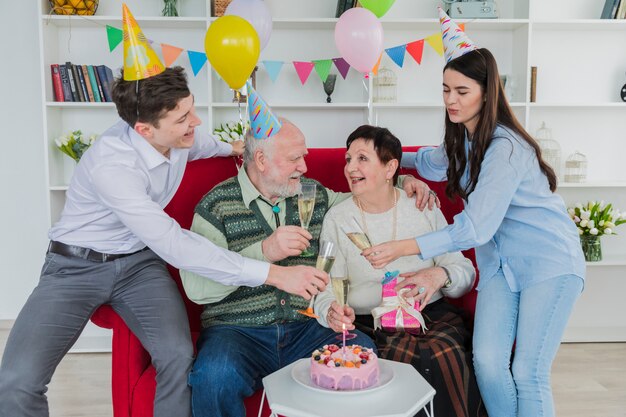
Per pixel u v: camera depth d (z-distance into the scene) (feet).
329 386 5.14
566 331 12.35
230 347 6.15
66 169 12.53
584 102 11.88
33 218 12.78
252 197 6.88
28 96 12.53
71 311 6.36
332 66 12.67
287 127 6.73
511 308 6.37
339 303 5.80
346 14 8.47
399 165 7.34
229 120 12.61
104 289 6.59
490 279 6.56
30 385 5.90
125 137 6.54
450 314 7.04
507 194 6.05
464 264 7.04
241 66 6.97
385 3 8.75
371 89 11.48
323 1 12.55
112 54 12.42
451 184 6.98
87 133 12.52
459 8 11.80
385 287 6.76
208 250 5.90
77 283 6.51
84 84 11.82
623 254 12.59
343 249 7.17
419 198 7.23
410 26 12.23
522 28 11.99
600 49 12.55
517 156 6.16
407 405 4.85
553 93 12.61
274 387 5.21
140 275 6.77
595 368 10.76
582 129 12.71
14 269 12.89
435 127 12.80
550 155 12.01
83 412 9.04
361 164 6.91
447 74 6.42
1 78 12.48
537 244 6.27
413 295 6.61
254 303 6.68
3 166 12.67
